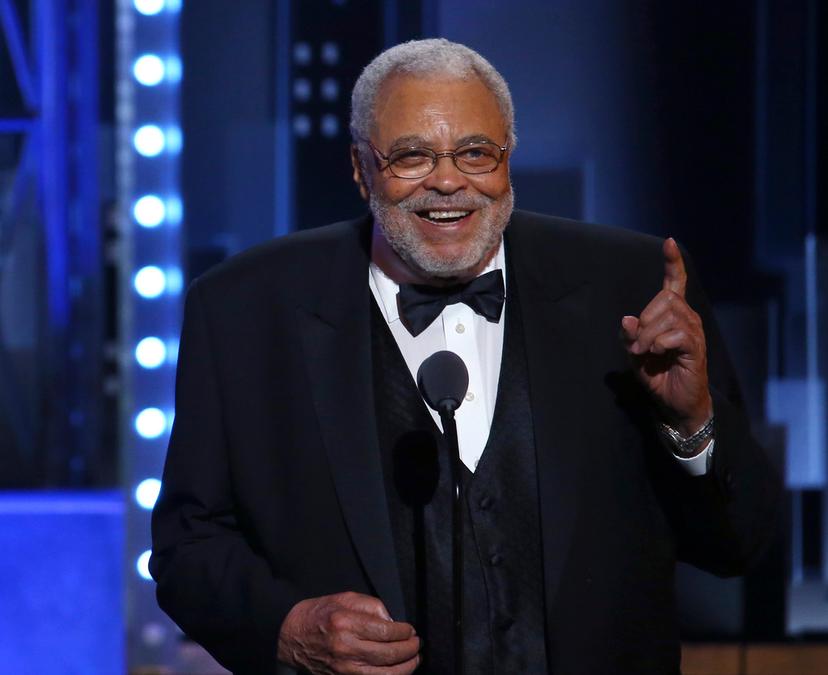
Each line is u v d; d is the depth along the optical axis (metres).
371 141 7.65
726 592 16.39
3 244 17.73
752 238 17.61
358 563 7.52
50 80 17.12
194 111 17.42
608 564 7.46
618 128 17.66
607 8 17.58
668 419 7.35
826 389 17.61
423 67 7.57
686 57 17.58
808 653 16.31
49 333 17.36
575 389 7.67
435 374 6.75
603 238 8.23
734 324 17.67
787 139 17.56
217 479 7.96
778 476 7.98
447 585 7.51
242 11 17.38
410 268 7.95
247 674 7.45
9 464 17.72
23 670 14.64
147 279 15.85
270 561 7.73
